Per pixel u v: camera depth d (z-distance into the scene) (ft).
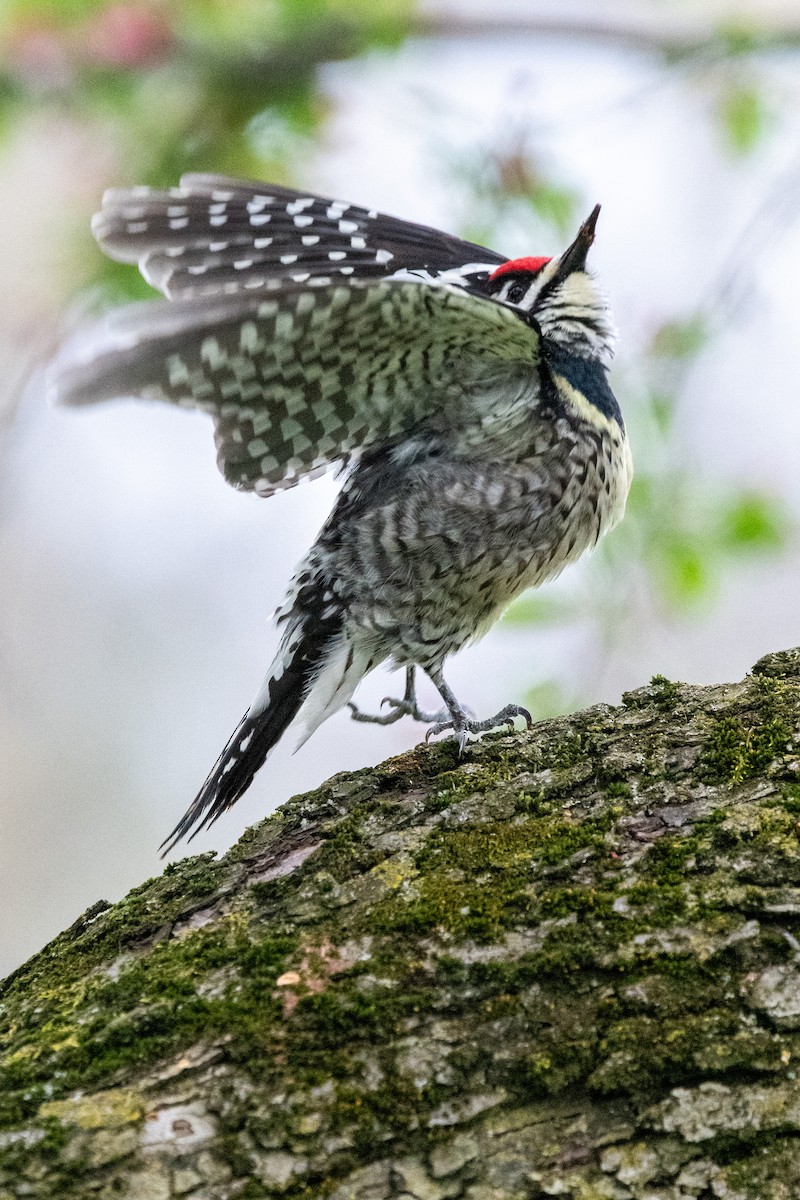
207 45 37.22
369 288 23.90
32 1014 17.75
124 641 54.13
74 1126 15.72
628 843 18.30
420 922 17.67
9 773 52.60
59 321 38.11
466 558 30.50
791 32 37.50
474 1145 15.71
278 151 38.50
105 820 52.75
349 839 19.19
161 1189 15.25
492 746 20.53
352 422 28.45
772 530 36.37
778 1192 15.21
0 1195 15.10
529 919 17.53
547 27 37.60
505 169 36.91
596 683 36.37
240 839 19.94
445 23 37.58
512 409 29.84
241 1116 15.88
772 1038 16.14
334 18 37.32
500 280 32.81
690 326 35.45
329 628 30.96
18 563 52.85
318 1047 16.51
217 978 17.47
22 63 36.78
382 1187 15.42
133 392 22.72
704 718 19.84
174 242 24.76
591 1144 15.67
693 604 36.65
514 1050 16.35
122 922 18.95
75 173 38.14
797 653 20.70
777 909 17.06
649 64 38.09
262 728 30.96
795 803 18.33
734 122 40.42
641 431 35.99
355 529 30.68
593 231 32.19
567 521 31.09
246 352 24.45
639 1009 16.51
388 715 31.37
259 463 28.02
